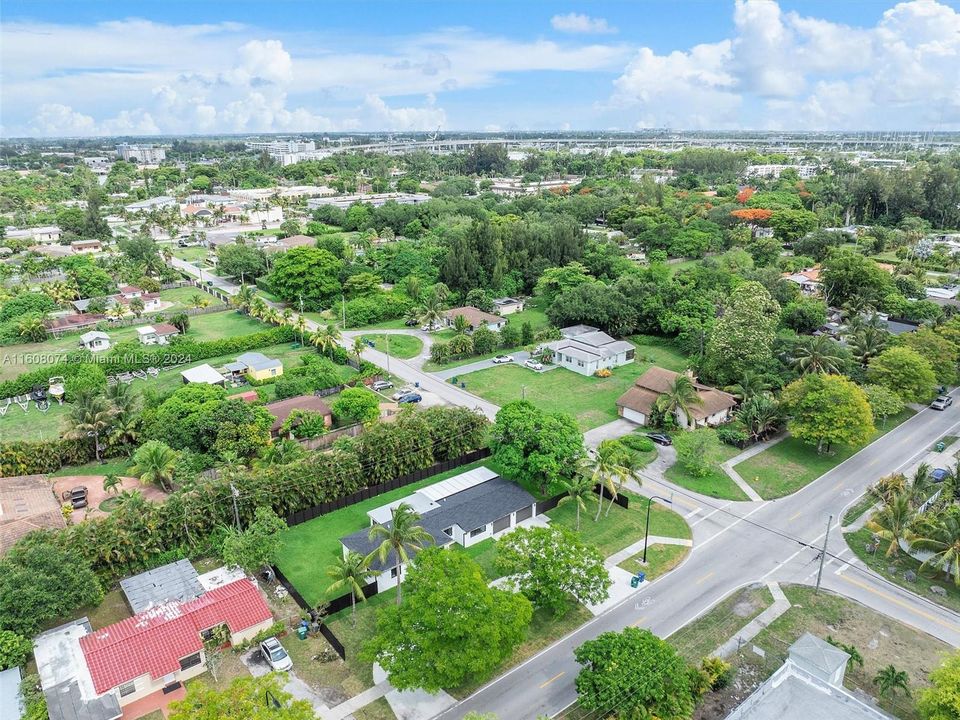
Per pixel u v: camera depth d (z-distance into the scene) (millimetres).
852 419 73625
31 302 133375
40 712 41281
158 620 48219
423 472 72750
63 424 87188
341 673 46375
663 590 55125
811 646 43625
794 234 186875
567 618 51906
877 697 43938
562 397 96188
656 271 139875
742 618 51656
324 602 51531
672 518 65625
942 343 92938
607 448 66250
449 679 41812
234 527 60875
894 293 124938
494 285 144375
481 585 44125
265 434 76875
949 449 79438
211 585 53781
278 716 34094
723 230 184500
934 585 55562
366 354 114688
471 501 64562
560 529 52750
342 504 67500
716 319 108500
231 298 142250
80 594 49812
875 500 68062
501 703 43781
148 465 68438
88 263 158500
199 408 78188
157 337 119188
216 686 45469
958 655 40625
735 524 64688
